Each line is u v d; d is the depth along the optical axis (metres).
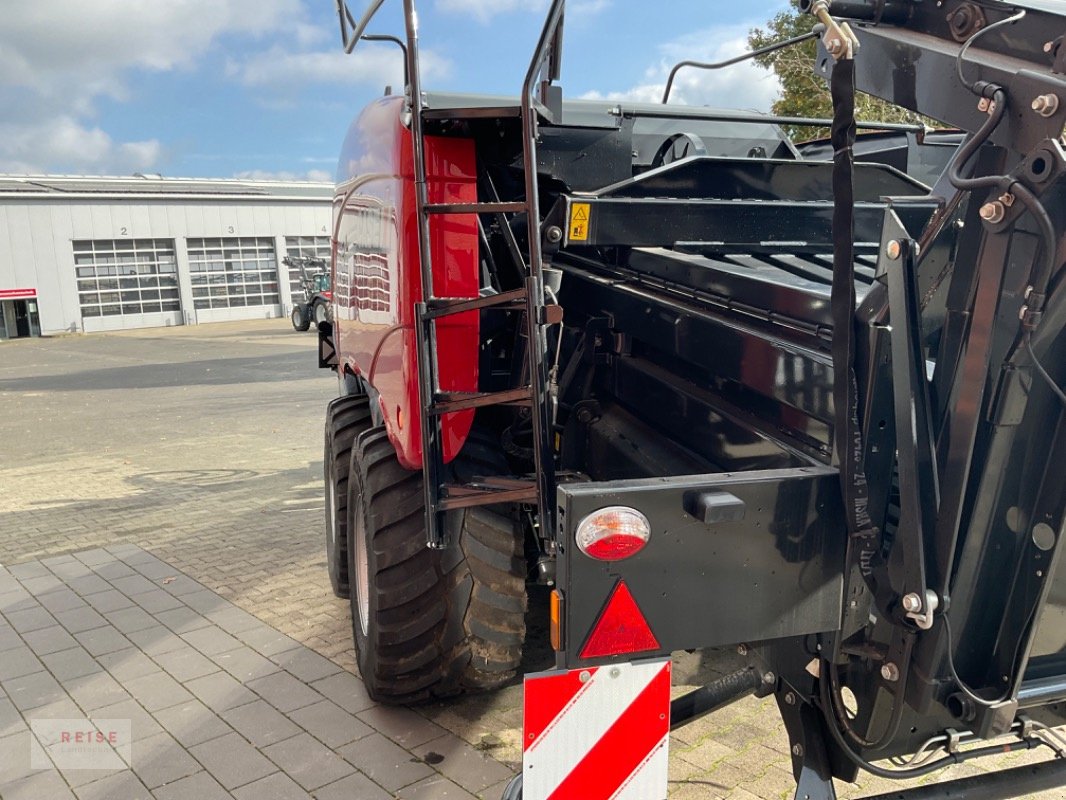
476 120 2.39
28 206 33.84
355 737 3.21
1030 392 1.67
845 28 1.63
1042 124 1.51
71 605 4.71
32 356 25.11
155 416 12.18
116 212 35.81
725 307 2.46
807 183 2.88
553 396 2.40
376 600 2.99
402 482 3.00
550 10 2.00
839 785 2.75
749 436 2.34
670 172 2.68
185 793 2.90
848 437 1.78
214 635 4.24
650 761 1.83
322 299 25.81
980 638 1.88
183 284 37.69
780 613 1.82
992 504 1.75
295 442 9.75
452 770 2.97
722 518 1.67
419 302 2.33
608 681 1.77
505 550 3.01
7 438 10.90
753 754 3.03
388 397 2.97
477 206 2.23
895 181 3.04
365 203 3.35
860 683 2.01
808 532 1.81
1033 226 1.53
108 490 7.63
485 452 2.82
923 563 1.71
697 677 3.62
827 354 2.07
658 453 2.71
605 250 3.09
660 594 1.72
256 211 39.34
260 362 19.39
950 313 1.70
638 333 2.79
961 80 1.63
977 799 2.01
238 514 6.60
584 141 3.24
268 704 3.50
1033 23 1.61
